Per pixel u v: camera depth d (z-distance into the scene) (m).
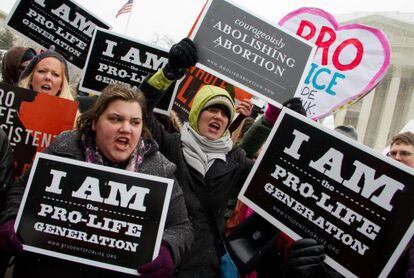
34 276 1.60
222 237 2.21
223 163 2.27
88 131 1.80
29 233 1.61
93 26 3.09
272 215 1.90
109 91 1.74
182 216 1.81
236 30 2.33
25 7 2.99
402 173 1.72
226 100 2.28
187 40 2.19
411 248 1.77
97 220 1.64
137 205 1.67
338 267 1.76
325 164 1.86
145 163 1.83
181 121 3.50
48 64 2.70
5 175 1.78
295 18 2.94
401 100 20.56
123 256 1.62
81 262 1.61
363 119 20.56
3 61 3.58
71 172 1.67
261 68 2.33
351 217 1.78
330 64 2.85
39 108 2.21
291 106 2.23
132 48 2.66
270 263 2.11
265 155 1.96
